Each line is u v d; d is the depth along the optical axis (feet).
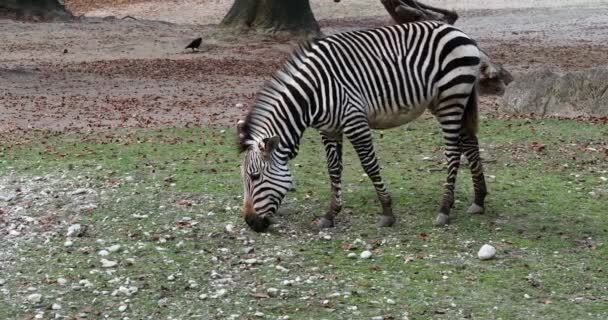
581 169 49.42
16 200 43.57
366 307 30.01
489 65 80.38
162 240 37.29
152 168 50.42
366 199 43.57
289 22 135.44
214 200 43.27
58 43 133.49
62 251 36.17
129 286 32.17
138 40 137.39
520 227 38.83
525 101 69.00
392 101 37.22
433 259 34.83
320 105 36.04
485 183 43.86
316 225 39.04
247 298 31.07
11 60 115.24
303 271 33.65
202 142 58.75
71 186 46.19
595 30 145.89
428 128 61.98
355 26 159.02
